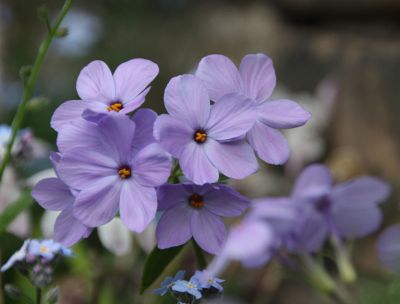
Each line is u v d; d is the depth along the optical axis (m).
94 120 0.26
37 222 0.44
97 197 0.26
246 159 0.26
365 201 0.38
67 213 0.27
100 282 0.45
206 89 0.26
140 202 0.26
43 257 0.28
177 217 0.26
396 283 0.41
